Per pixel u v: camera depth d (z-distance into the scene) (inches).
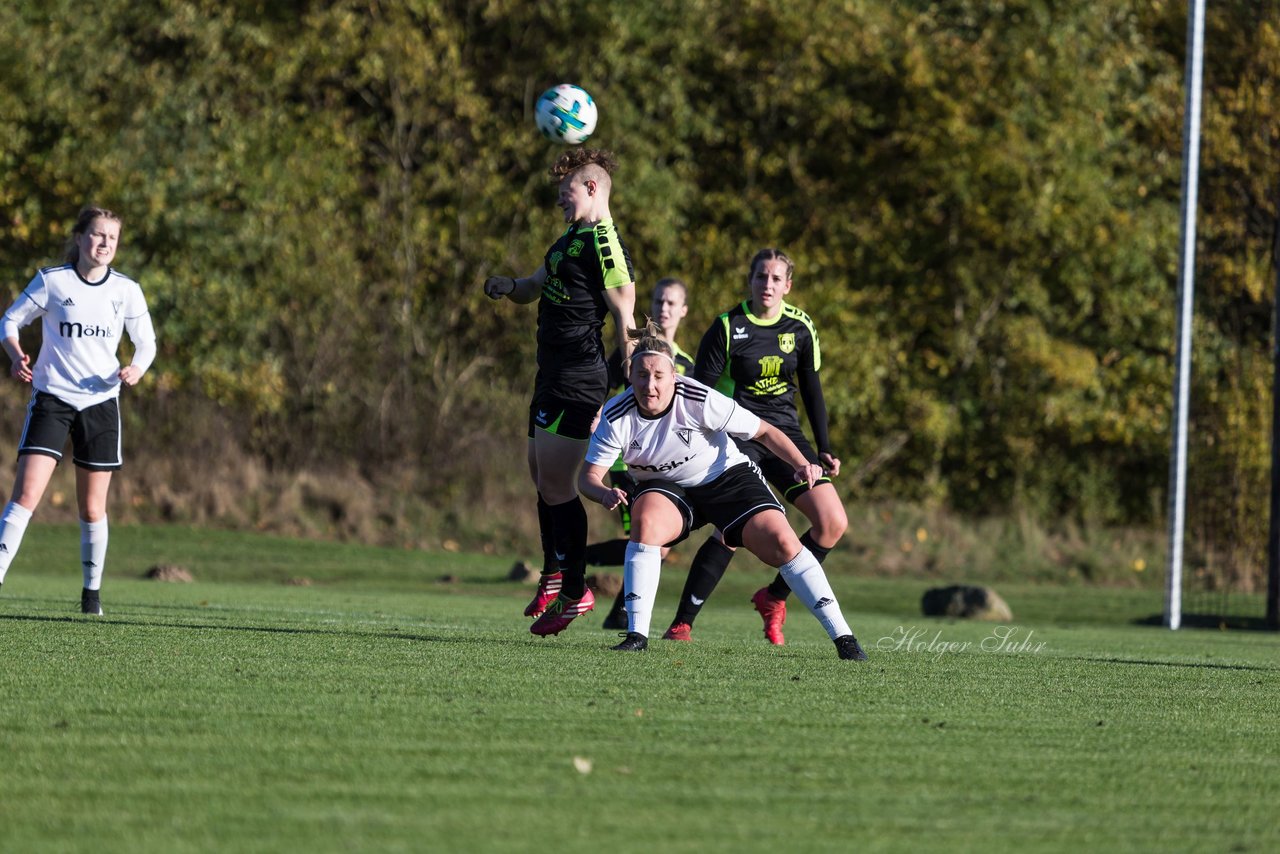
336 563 2310.5
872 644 1036.5
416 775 436.8
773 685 671.1
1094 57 3253.0
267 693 586.9
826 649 920.9
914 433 3198.8
